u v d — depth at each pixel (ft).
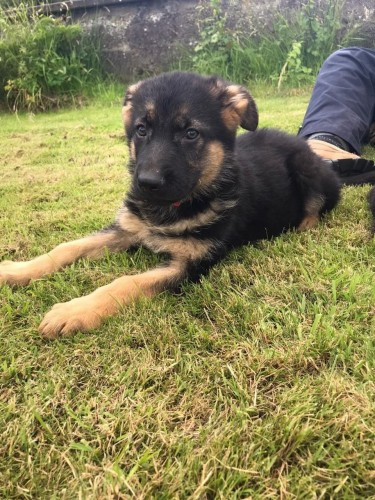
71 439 0.73
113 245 1.35
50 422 0.76
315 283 1.09
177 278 1.16
